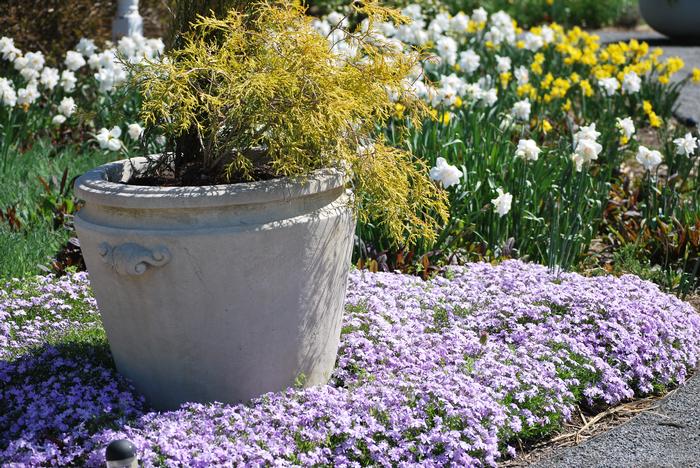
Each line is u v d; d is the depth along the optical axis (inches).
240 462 123.6
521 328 168.9
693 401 162.9
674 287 215.9
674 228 237.8
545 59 398.9
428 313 175.9
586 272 224.2
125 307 139.7
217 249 132.0
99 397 141.0
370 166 143.0
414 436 136.0
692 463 140.6
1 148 274.7
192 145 154.9
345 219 146.1
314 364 150.0
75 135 309.9
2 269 206.7
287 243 136.5
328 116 138.0
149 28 439.2
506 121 279.6
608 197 256.5
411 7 389.1
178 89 135.0
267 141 142.8
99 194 136.4
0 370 149.6
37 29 385.7
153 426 132.9
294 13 145.8
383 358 157.4
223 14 150.8
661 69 381.7
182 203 131.2
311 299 143.9
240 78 138.0
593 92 356.8
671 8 640.4
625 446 146.8
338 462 128.0
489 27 411.2
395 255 216.8
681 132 321.4
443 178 192.5
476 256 222.8
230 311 136.9
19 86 321.4
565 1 762.8
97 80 310.8
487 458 133.0
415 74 199.5
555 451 145.6
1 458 126.4
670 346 172.7
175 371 142.3
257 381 144.1
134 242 133.0
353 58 152.1
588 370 160.7
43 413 134.6
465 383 144.7
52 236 227.5
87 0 398.3
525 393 145.8
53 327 173.3
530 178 237.8
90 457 123.8
